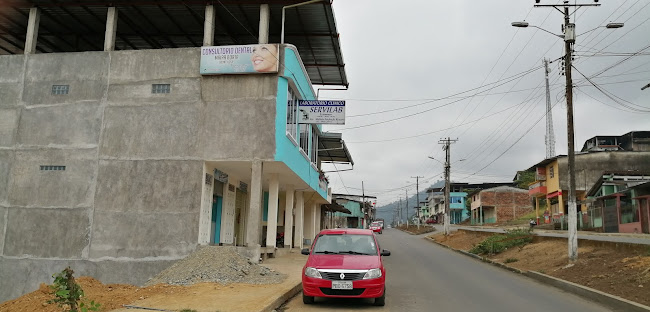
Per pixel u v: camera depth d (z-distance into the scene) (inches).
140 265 701.3
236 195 1004.6
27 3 831.7
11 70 804.6
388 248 1283.2
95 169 743.1
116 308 380.8
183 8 838.5
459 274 679.1
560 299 469.7
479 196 2891.2
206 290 470.6
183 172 723.4
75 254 719.1
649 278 466.9
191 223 705.0
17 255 734.5
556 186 1961.1
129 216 719.7
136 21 906.7
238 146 719.7
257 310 365.1
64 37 997.2
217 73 738.2
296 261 799.1
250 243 690.8
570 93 706.8
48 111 778.8
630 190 1323.8
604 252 652.7
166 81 756.6
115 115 757.3
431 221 4047.7
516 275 676.7
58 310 404.5
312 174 1062.4
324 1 802.2
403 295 482.3
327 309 403.9
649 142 2388.0
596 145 2524.6
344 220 3191.4
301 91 836.0
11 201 754.8
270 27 917.2
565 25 711.7
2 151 776.3
